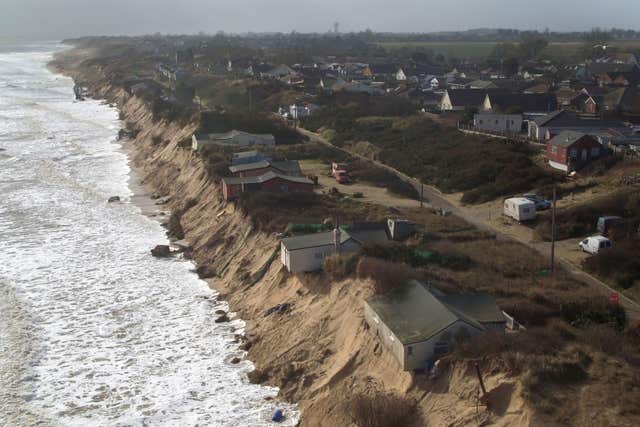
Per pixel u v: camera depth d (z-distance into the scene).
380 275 33.56
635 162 55.94
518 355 25.67
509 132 80.69
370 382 29.05
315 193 56.12
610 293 36.12
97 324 39.44
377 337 30.73
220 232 52.03
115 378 33.56
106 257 50.62
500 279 36.62
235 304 41.81
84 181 74.19
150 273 47.50
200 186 63.31
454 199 58.47
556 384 24.50
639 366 26.14
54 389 32.50
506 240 45.56
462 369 26.41
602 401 23.39
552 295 33.78
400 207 53.69
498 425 23.70
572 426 22.59
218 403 31.36
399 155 74.31
